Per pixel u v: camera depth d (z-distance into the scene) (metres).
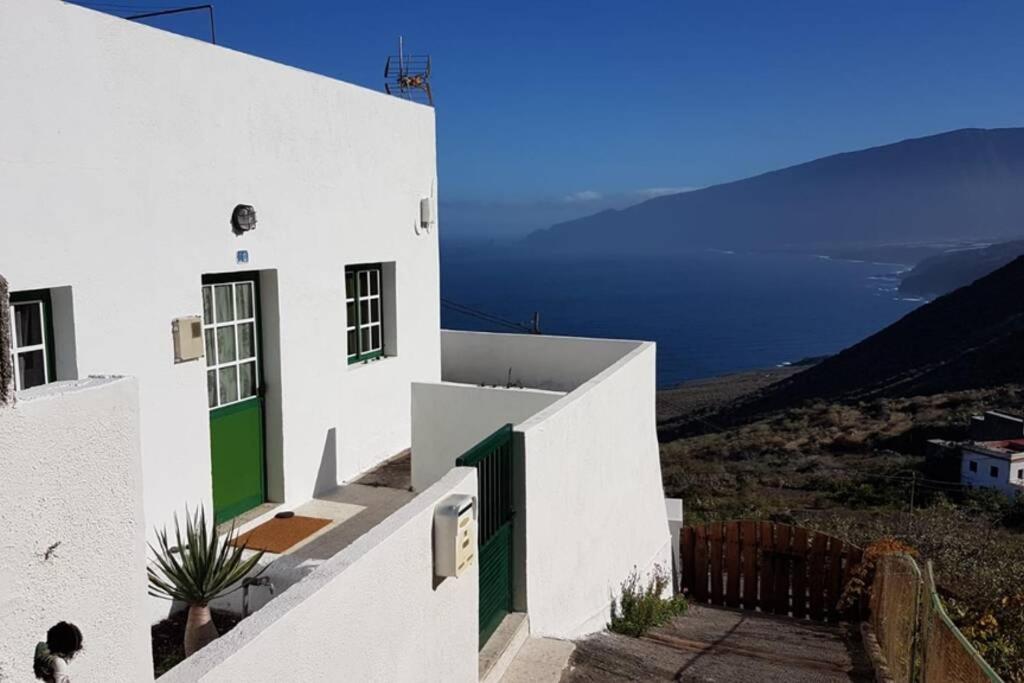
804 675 7.82
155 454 5.66
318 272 7.46
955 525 20.77
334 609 3.44
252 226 6.48
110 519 2.14
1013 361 53.44
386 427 8.84
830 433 44.91
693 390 98.19
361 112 8.01
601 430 7.99
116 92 5.22
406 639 4.13
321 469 7.66
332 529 6.71
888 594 8.48
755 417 62.84
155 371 5.64
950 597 10.84
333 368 7.77
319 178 7.40
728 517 25.25
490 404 7.89
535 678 5.61
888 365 67.69
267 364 7.07
